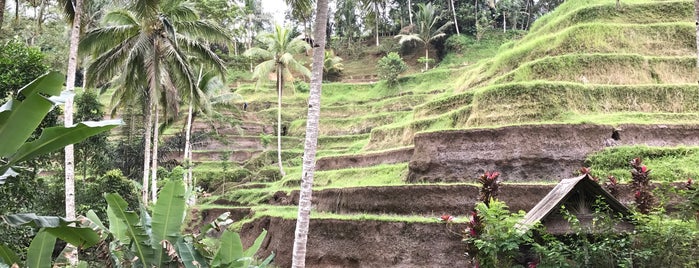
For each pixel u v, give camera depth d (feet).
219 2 114.83
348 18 235.20
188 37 79.20
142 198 77.77
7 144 19.27
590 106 77.71
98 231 25.39
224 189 129.29
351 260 62.03
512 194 61.11
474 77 108.88
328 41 255.70
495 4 216.74
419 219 59.88
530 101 77.82
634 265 30.94
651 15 98.27
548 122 71.51
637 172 40.29
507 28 226.79
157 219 24.43
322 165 98.89
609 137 67.97
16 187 53.06
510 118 77.66
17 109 18.92
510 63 98.78
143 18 65.87
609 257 30.40
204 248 25.77
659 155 63.41
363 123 156.97
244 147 158.51
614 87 79.30
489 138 70.54
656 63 84.94
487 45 204.54
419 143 75.31
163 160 124.47
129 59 69.97
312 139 42.65
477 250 33.53
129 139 113.39
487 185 39.88
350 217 64.59
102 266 29.04
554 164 66.85
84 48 72.79
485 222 33.32
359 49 231.71
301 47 129.18
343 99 183.52
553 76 85.66
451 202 63.67
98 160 92.07
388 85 180.86
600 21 98.02
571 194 32.37
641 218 31.40
